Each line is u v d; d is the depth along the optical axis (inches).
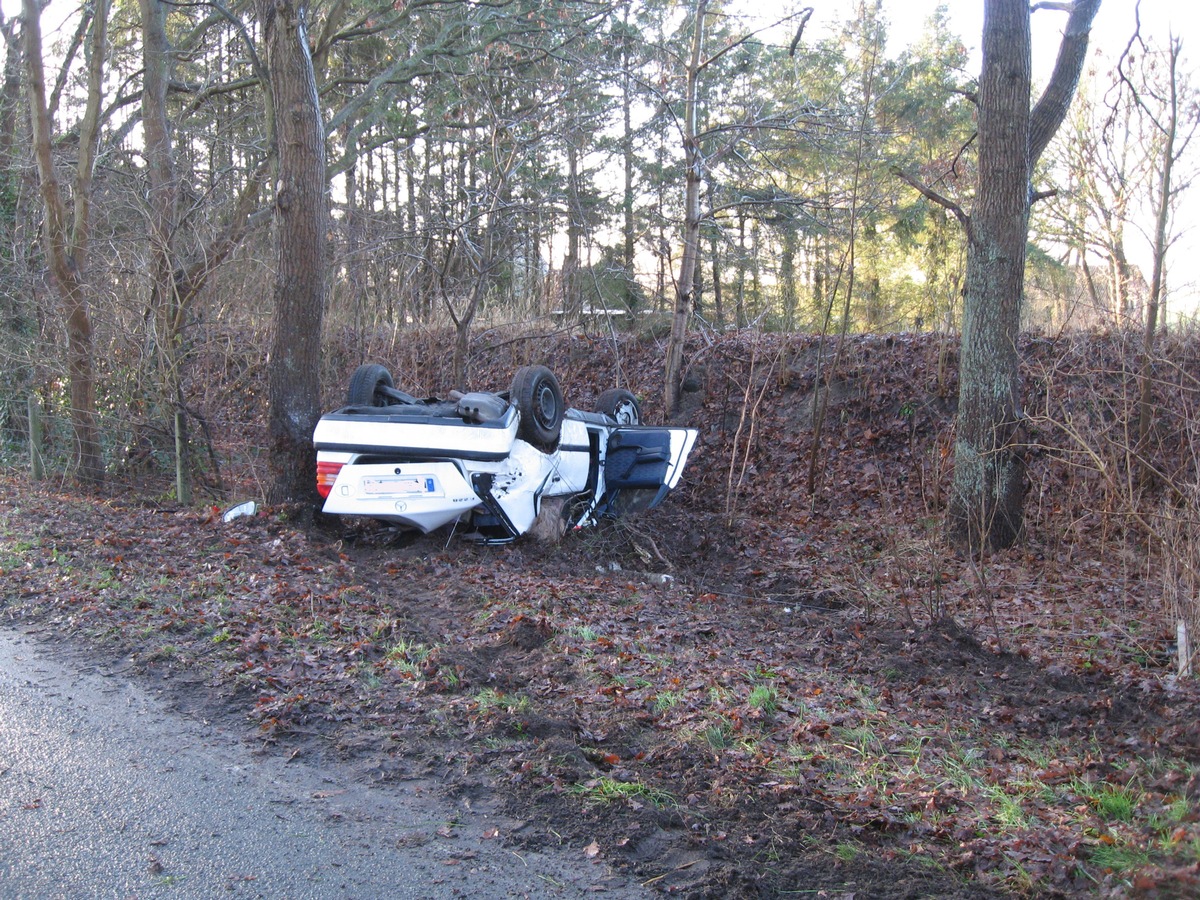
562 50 675.4
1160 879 136.6
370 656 235.6
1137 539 403.5
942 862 150.5
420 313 729.0
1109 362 521.3
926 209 918.4
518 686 226.1
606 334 711.7
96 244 508.7
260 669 223.1
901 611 325.4
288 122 374.9
